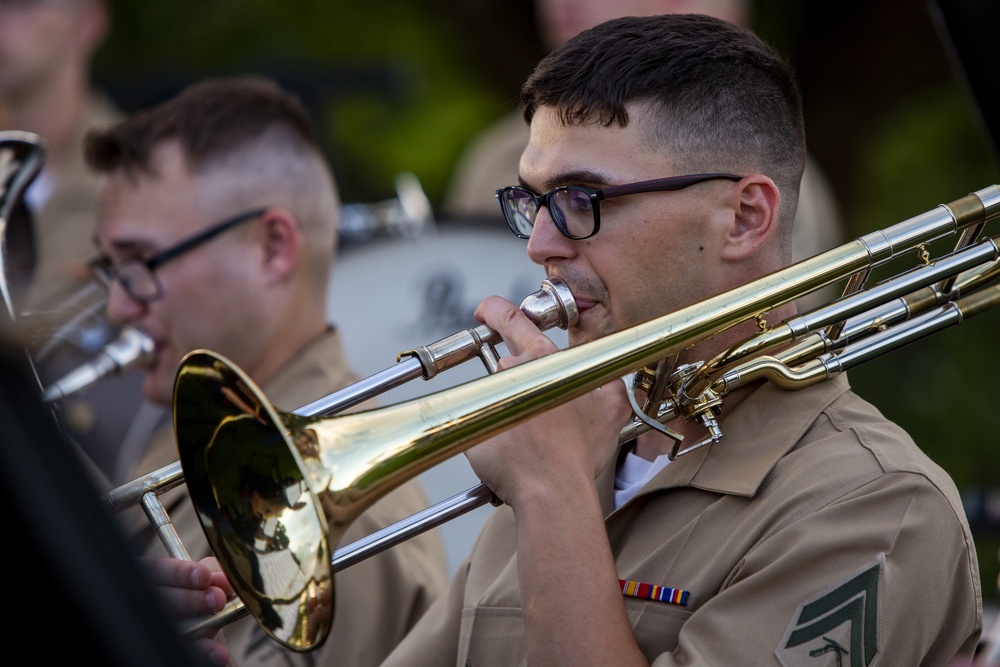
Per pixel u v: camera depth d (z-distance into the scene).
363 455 4.63
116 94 12.49
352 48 18.23
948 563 4.86
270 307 7.88
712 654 4.67
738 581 4.86
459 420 4.71
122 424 10.13
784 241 5.61
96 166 8.14
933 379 17.62
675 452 5.22
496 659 5.39
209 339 7.86
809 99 16.92
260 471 4.68
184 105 8.02
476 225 10.84
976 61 6.84
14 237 8.02
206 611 5.09
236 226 7.84
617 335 4.88
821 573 4.71
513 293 10.75
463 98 18.39
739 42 5.54
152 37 17.59
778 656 4.61
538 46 17.17
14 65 11.65
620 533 5.40
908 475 4.88
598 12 10.92
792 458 5.09
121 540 2.93
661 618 5.00
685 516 5.22
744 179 5.36
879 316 5.41
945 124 17.83
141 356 7.86
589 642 4.69
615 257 5.27
